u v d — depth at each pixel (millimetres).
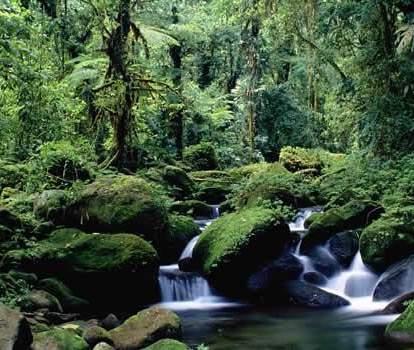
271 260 10148
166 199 12797
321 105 24938
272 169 17188
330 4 13914
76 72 14477
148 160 16500
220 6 20281
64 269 9195
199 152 21188
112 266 9156
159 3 20375
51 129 11906
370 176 12867
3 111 10531
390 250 9562
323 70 18297
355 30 13969
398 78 13203
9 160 12367
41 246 9398
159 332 6797
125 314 8852
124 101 14031
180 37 20844
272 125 26406
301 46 17766
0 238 9312
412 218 9859
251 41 23078
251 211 10680
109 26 14359
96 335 6379
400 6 12508
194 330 7895
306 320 8336
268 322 8289
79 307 8719
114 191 10773
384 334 7207
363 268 9945
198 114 23516
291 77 27219
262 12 16531
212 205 15516
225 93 26938
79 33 16391
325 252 10469
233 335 7602
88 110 14758
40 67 10312
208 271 9883
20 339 5250
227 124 25953
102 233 10227
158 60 20594
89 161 13953
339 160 19750
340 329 7730
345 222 10703
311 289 9500
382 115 13008
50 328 6797
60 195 10812
